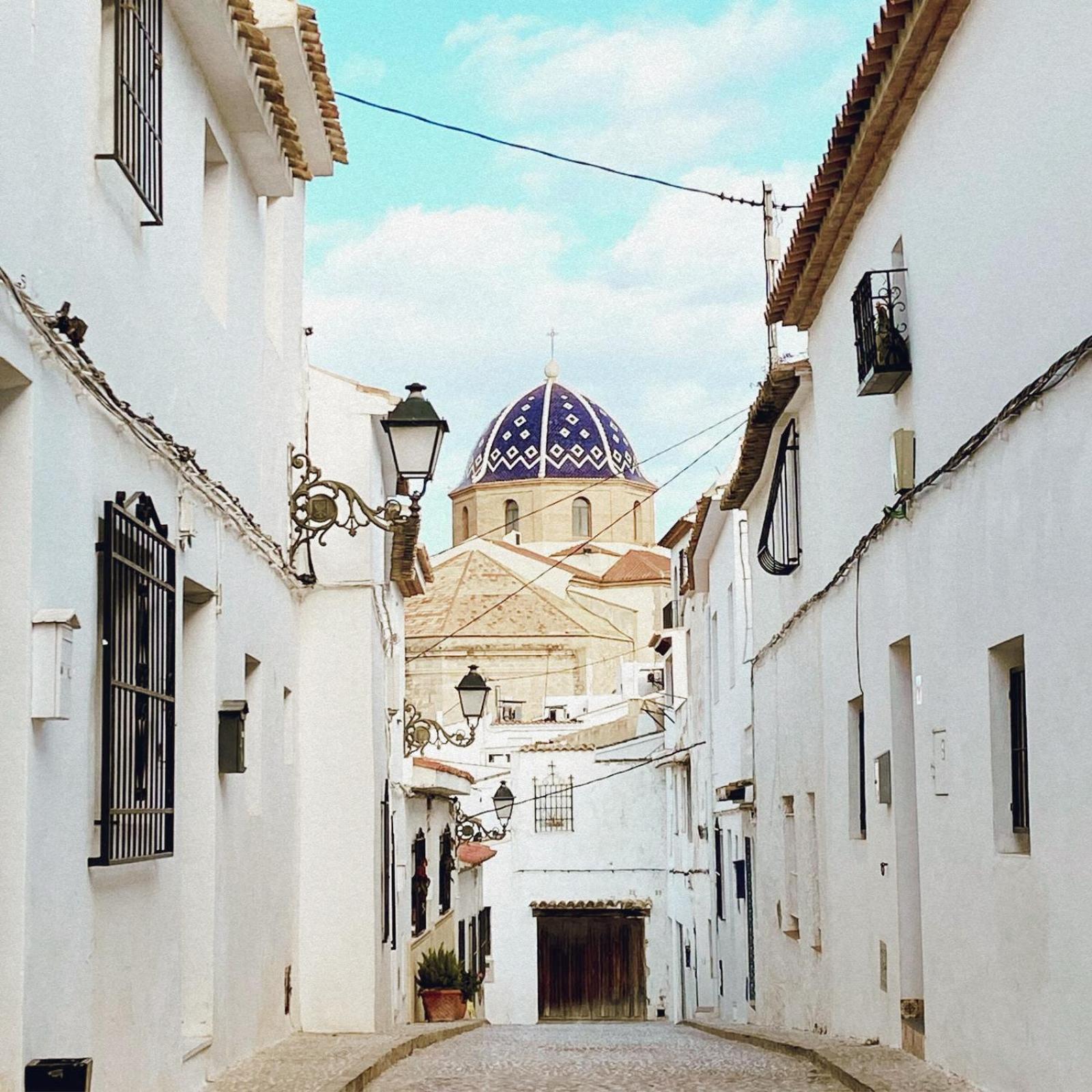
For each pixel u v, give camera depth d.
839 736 12.59
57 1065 5.47
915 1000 10.35
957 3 8.27
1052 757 6.95
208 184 9.88
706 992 26.33
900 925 10.36
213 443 9.31
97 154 6.77
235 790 9.73
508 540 59.22
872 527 11.18
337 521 12.70
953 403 8.80
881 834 10.90
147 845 7.09
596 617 51.66
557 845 36.56
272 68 9.40
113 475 6.89
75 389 6.28
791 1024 15.68
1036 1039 7.28
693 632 27.64
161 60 7.77
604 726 38.81
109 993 6.64
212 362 9.27
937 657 9.12
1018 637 7.56
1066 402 6.71
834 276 12.50
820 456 13.40
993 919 7.98
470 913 29.77
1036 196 7.26
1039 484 7.09
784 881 15.97
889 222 10.41
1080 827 6.60
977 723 8.24
